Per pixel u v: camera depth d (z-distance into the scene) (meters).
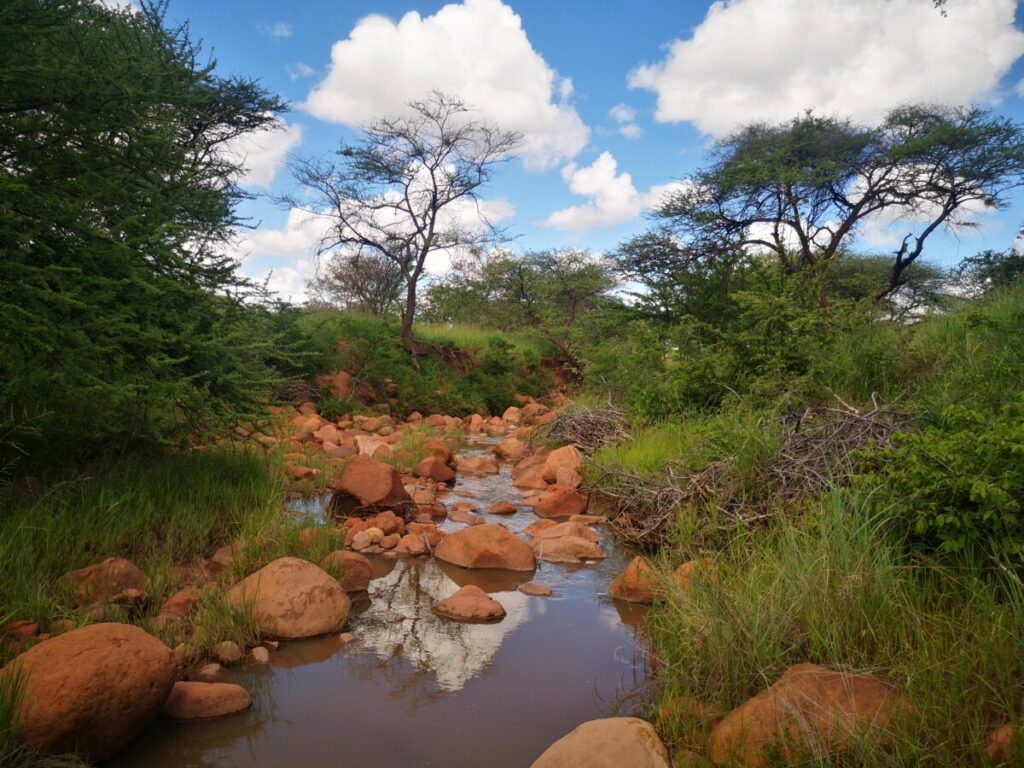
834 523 4.75
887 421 6.71
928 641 3.85
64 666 3.55
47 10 6.12
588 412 12.62
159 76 7.50
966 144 20.77
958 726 3.24
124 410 7.10
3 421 6.16
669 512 7.24
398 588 6.30
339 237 22.92
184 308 7.38
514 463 13.10
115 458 7.40
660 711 4.02
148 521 6.37
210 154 12.12
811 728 3.33
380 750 3.78
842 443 6.64
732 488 6.77
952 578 4.30
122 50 7.11
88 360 6.16
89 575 5.21
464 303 33.88
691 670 4.34
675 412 11.34
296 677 4.59
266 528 6.66
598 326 21.69
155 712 3.81
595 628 5.46
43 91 6.05
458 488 10.55
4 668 3.62
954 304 15.16
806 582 4.33
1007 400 6.29
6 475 6.33
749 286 14.48
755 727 3.49
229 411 7.64
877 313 11.45
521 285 33.03
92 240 6.34
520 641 5.20
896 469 5.38
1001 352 8.20
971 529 4.41
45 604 4.65
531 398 24.02
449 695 4.39
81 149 6.67
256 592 5.26
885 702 3.44
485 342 26.78
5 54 5.85
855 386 9.13
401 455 11.65
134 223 6.73
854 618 4.11
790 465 6.68
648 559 6.32
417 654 4.96
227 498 7.35
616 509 8.51
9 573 4.95
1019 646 3.53
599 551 7.29
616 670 4.74
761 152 23.66
